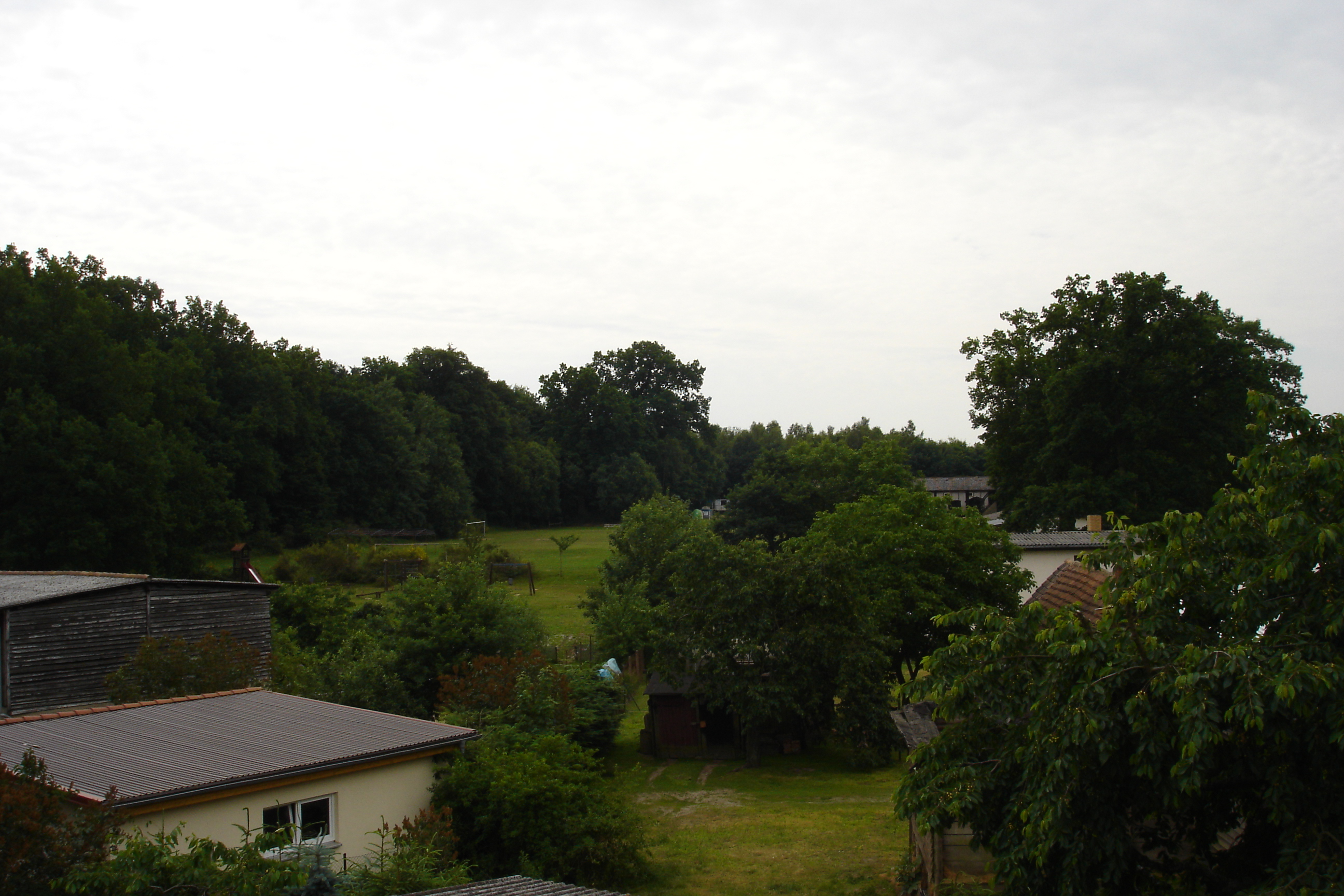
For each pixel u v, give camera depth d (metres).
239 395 78.06
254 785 11.30
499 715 20.06
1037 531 43.94
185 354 62.06
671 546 45.28
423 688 26.25
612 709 26.95
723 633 26.88
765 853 17.94
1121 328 41.12
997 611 9.40
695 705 27.77
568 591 63.50
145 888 8.00
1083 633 8.09
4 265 52.62
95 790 10.41
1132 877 8.20
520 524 118.38
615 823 15.70
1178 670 7.16
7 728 13.31
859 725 26.62
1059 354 43.78
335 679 24.92
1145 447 40.66
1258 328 40.56
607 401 122.44
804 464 65.19
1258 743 7.00
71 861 8.50
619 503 118.06
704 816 21.34
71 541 44.78
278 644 28.53
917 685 9.30
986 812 8.65
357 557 63.66
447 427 105.69
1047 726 7.80
